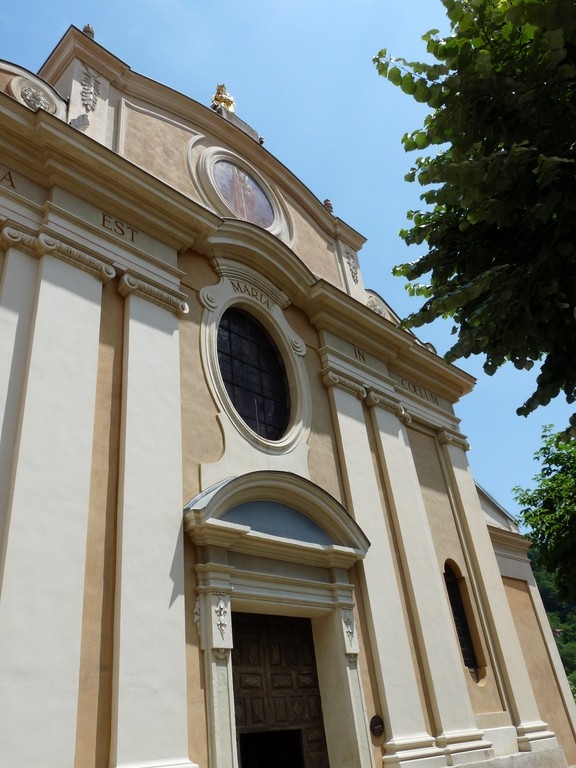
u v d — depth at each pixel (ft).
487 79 20.35
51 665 18.81
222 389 30.09
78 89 31.83
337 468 34.94
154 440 25.38
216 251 33.60
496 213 20.40
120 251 28.32
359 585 31.73
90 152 27.91
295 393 34.81
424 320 22.31
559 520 49.98
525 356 21.39
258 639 27.35
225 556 25.53
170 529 24.22
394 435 39.75
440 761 29.60
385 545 34.19
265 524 27.96
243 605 26.21
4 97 25.82
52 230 25.70
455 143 21.61
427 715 31.48
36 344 23.04
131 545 22.65
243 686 25.72
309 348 37.60
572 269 20.21
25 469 20.77
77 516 21.49
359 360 40.47
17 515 19.94
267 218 40.55
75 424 22.93
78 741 18.98
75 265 26.03
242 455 29.25
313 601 28.58
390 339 42.96
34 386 22.27
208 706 22.40
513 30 20.92
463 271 24.31
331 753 27.30
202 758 21.53
